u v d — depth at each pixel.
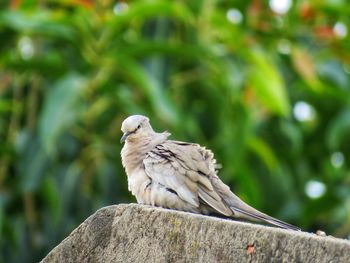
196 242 6.40
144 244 6.64
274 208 17.27
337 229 17.30
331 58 17.05
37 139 15.02
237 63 15.46
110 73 15.12
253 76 15.11
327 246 5.89
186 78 15.98
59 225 15.62
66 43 15.06
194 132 15.92
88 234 6.84
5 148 15.09
